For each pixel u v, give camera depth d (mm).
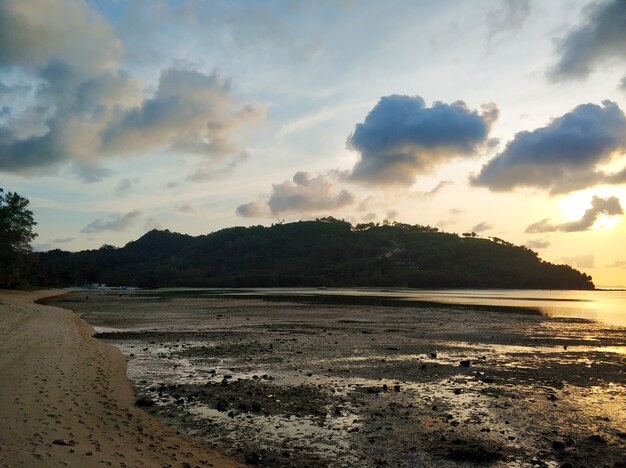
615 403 12719
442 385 14750
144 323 35500
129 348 22391
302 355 20359
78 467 7191
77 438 8750
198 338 26297
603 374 16797
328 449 9133
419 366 17953
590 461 8641
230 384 14648
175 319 39000
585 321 40094
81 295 93875
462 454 8805
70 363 16719
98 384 13906
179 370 17047
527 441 9656
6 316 34344
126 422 10328
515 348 23406
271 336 27203
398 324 35312
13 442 8133
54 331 26234
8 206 83375
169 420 10883
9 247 83688
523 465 8445
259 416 11234
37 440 8359
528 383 15195
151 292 116312
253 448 9164
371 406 12164
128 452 8273
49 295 86875
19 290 89500
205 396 13102
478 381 15406
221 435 9898
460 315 44656
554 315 47312
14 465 7012
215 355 20328
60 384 13266
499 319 40844
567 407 12258
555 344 25094
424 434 10016
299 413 11484
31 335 23812
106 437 9055
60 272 157250
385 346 23281
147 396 13094
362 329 31469
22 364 15805
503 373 16828
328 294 103562
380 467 8297
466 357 20406
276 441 9562
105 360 18203
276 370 17047
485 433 10117
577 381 15570
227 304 61406
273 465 8320
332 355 20406
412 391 13898
